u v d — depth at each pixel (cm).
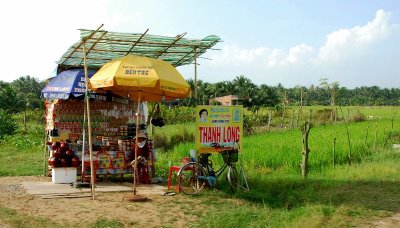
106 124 1318
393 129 2695
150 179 1184
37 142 2294
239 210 853
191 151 1108
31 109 5344
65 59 1242
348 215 826
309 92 8600
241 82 6975
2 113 2888
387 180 1163
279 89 8594
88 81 1062
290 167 1463
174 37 1066
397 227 745
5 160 1698
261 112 4303
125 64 980
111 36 1021
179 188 1040
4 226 709
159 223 767
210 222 773
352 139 2109
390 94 12838
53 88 1186
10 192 998
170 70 1036
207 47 1169
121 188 1075
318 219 759
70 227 718
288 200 979
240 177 1148
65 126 1261
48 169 1322
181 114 3738
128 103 1345
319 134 2417
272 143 1975
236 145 1133
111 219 773
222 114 1129
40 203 891
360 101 11356
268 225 767
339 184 1125
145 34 1021
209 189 1087
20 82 10031
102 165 1166
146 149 1184
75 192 1008
